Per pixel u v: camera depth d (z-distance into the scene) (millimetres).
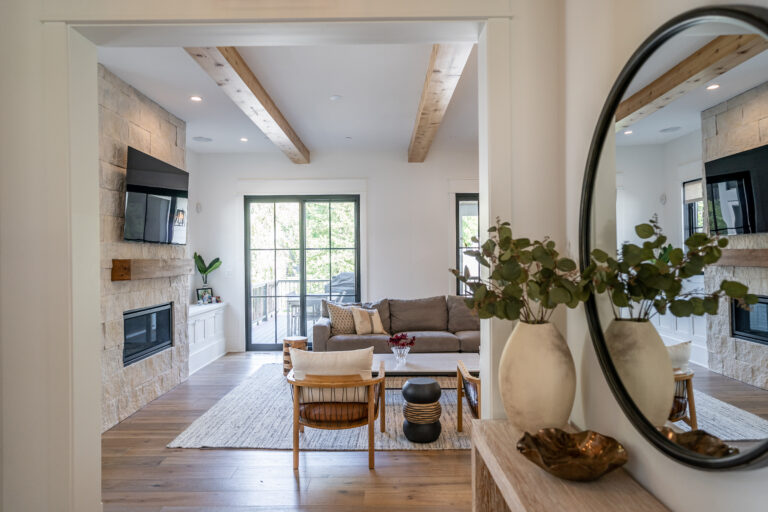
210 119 4383
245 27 1753
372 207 5898
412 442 2938
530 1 1707
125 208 3377
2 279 1725
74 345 1736
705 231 871
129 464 2658
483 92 1787
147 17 1720
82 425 1769
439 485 2385
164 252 4102
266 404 3742
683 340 937
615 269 1138
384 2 1708
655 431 1035
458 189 5848
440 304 5129
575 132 1557
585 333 1482
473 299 1351
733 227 795
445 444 2910
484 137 1779
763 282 733
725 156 810
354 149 5770
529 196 1701
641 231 1096
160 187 3840
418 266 5871
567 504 1013
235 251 5914
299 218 6000
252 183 5902
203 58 2666
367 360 2605
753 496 781
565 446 1215
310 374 2598
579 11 1516
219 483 2426
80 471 1753
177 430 3197
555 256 1305
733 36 800
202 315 5133
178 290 4375
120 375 3400
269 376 4652
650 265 1056
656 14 1085
